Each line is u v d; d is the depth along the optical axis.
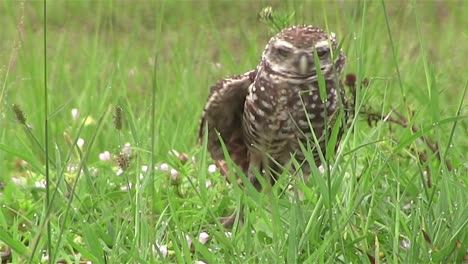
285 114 9.03
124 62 14.45
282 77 8.94
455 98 12.85
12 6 17.77
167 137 11.37
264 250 7.73
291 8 12.42
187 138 11.56
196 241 7.71
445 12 18.39
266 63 9.02
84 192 9.30
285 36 8.95
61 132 12.19
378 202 8.52
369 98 9.98
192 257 8.14
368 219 8.11
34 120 12.70
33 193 9.52
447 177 8.25
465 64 14.12
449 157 9.54
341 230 7.73
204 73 14.51
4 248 8.43
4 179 10.20
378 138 9.07
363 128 11.03
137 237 7.84
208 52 16.55
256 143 9.30
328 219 8.03
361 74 8.32
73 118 12.05
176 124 11.94
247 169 9.76
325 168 8.18
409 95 12.24
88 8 19.03
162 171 9.91
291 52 8.85
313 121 9.05
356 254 7.85
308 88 8.93
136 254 7.62
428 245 7.69
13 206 9.42
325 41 8.88
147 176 8.17
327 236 7.82
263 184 8.31
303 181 8.72
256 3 18.19
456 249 7.71
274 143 9.21
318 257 7.64
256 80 9.10
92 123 11.88
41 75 14.36
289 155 9.30
